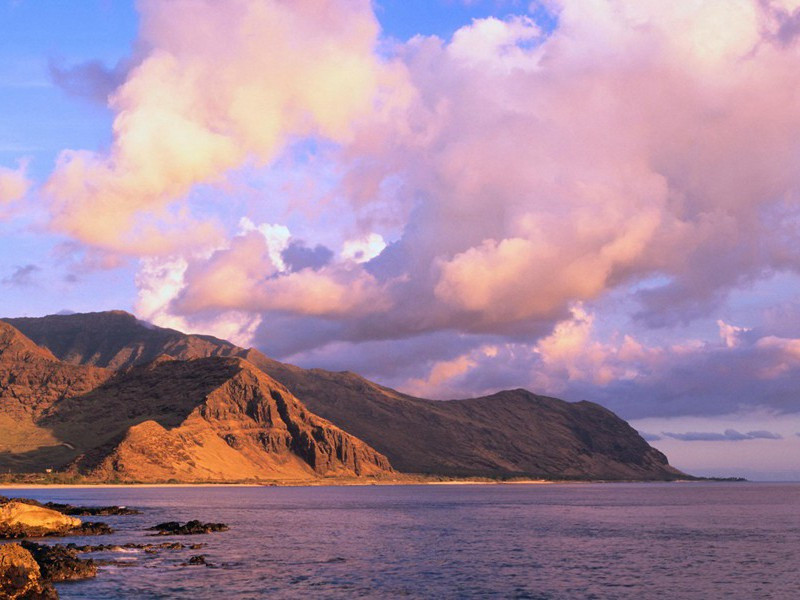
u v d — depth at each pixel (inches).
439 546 4601.4
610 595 2965.1
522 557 4067.4
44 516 4709.6
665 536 5403.5
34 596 2488.9
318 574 3368.6
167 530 5172.2
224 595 2839.6
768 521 7101.4
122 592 2866.6
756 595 2984.7
